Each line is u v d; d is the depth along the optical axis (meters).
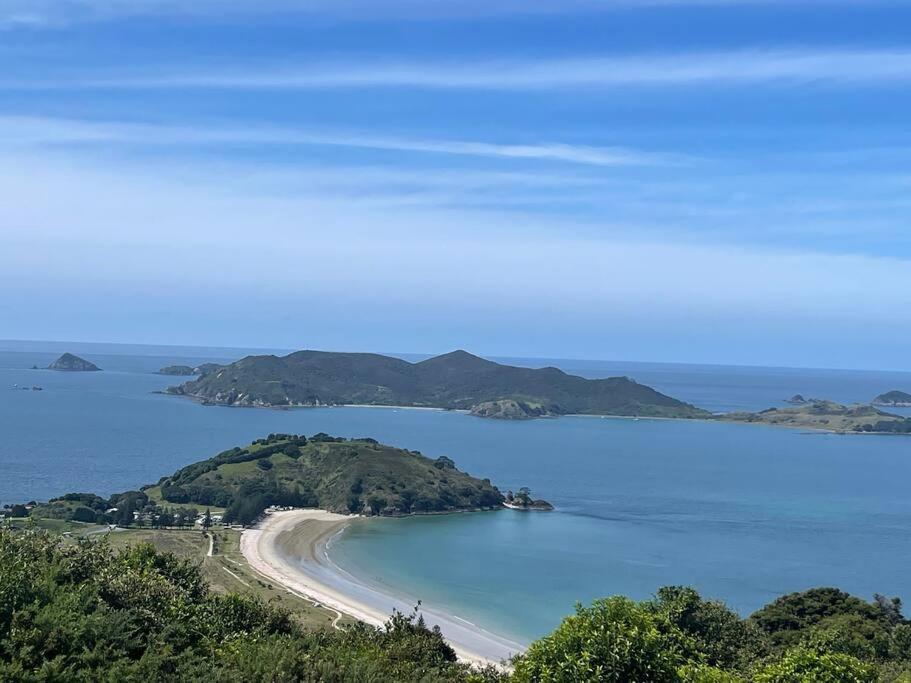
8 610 20.48
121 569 26.67
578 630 19.78
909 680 24.55
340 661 22.30
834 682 22.17
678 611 40.44
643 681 19.09
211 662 21.41
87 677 18.84
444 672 26.08
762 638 43.06
